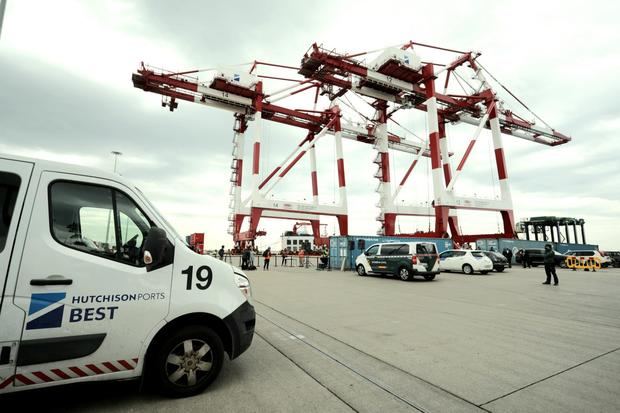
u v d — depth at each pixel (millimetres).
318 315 6922
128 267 2859
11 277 2396
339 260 22891
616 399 2992
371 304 8312
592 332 5473
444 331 5535
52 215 2646
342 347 4621
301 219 50094
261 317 6727
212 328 3395
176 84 37438
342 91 44312
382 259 15852
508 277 16750
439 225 34750
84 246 2742
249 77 41094
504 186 40781
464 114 45438
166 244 2834
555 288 11844
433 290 11234
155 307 2902
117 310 2740
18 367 2369
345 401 2938
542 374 3600
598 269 22984
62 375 2514
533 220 46375
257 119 41719
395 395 3066
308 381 3398
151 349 2980
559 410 2779
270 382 3371
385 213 46281
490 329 5680
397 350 4477
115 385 3281
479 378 3486
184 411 2732
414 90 38219
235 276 3549
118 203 2988
